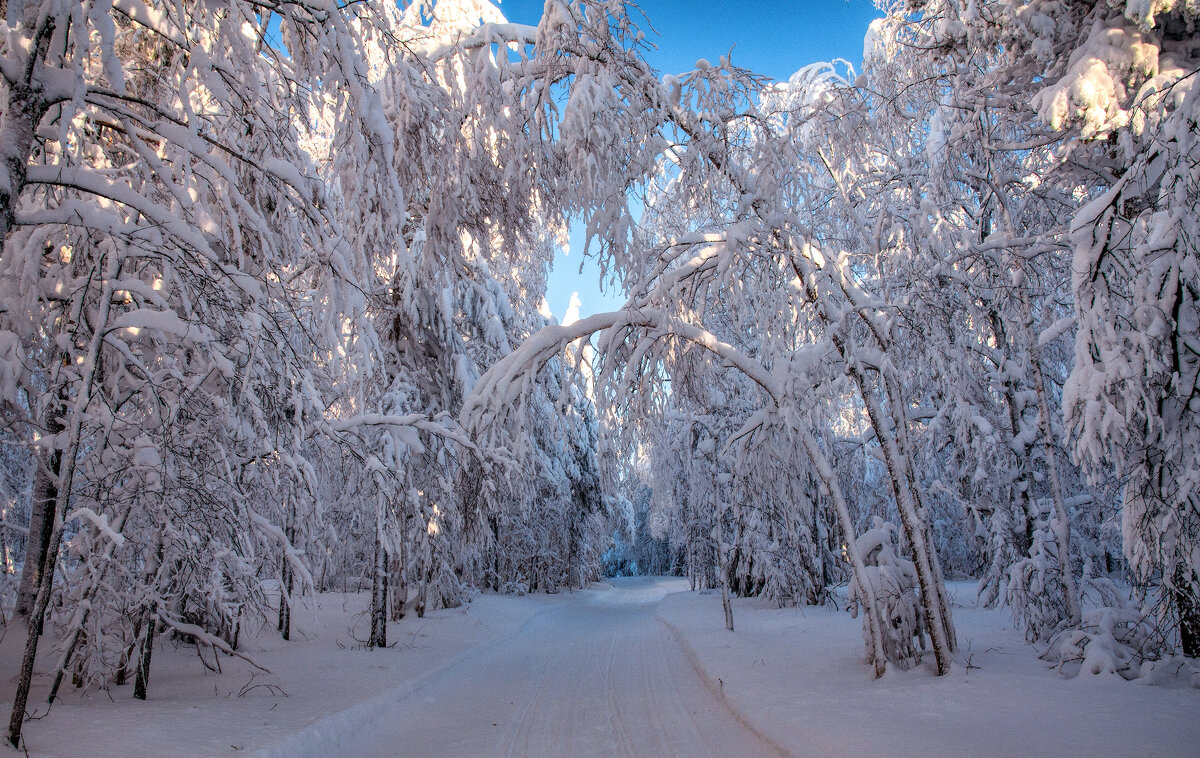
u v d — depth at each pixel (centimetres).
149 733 555
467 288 1658
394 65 811
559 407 878
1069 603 938
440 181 917
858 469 1706
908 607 845
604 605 2770
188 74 534
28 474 887
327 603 1884
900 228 1147
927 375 1270
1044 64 819
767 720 621
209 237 625
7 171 452
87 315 665
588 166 780
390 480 953
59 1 446
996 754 453
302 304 939
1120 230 655
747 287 884
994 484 1287
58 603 646
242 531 731
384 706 798
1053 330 890
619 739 655
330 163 900
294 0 567
